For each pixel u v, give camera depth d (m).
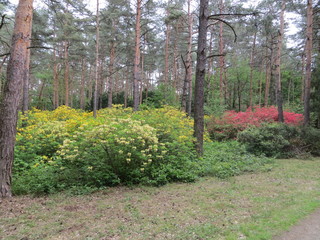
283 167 8.23
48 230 3.51
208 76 22.52
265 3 17.22
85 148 5.84
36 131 8.11
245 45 30.58
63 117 12.63
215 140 13.71
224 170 7.27
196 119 8.41
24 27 5.24
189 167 7.03
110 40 21.75
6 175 5.18
